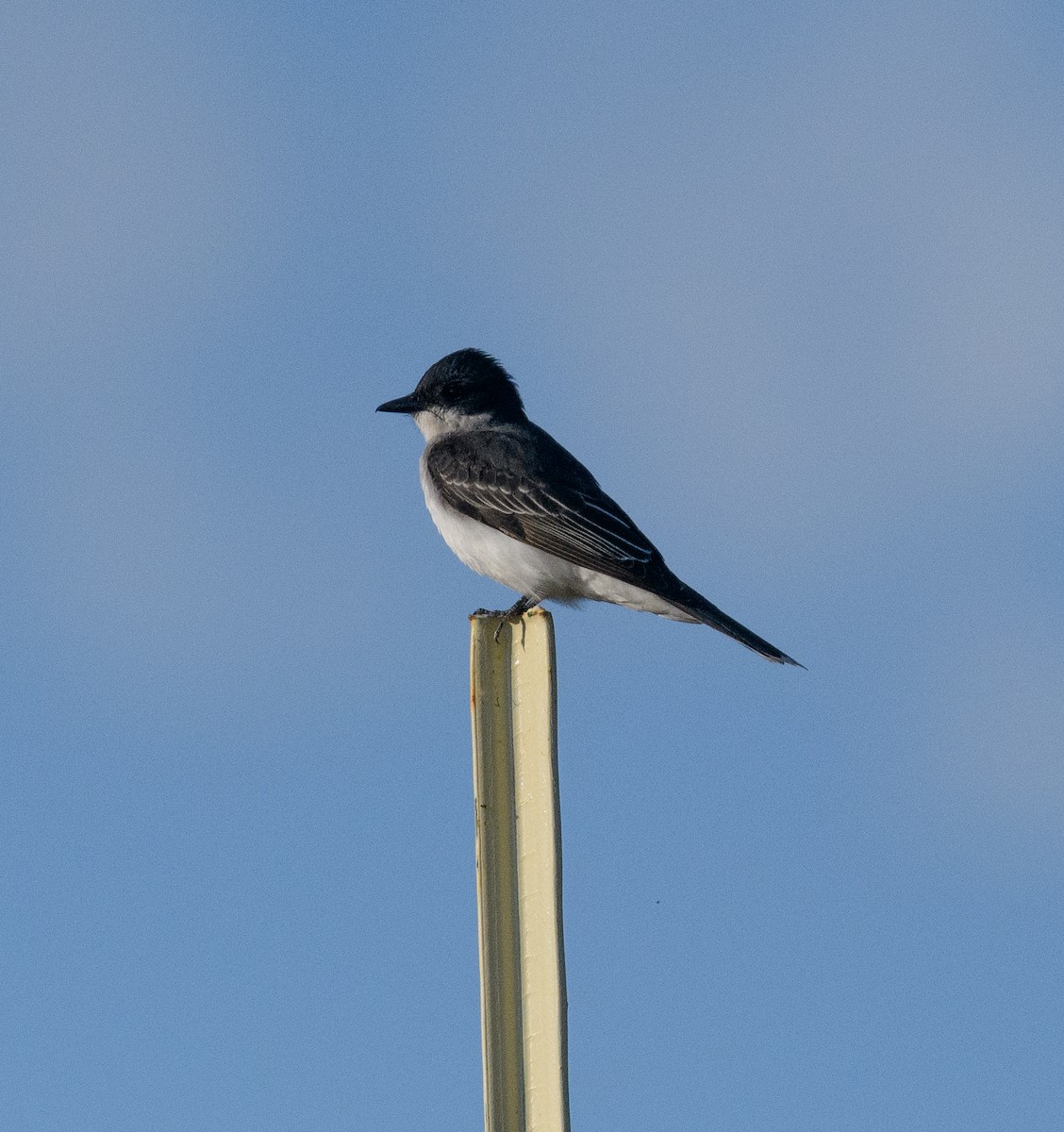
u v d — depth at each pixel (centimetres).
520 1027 867
